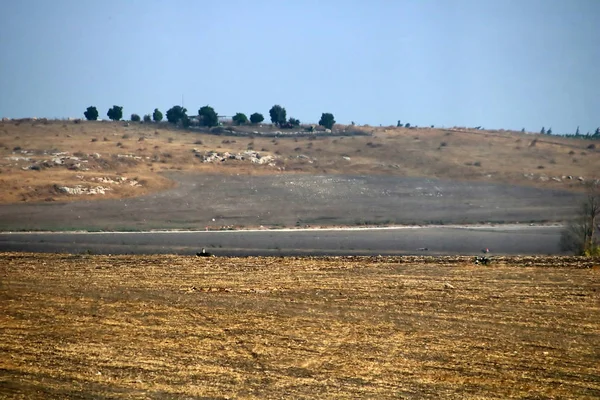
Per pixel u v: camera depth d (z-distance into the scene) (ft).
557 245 585.22
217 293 353.10
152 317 309.01
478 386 219.61
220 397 214.28
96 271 419.74
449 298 331.16
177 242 603.26
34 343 272.92
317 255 522.88
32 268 432.66
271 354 254.68
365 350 257.14
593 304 314.76
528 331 275.80
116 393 219.00
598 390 215.31
